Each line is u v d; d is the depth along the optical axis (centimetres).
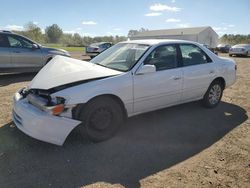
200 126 473
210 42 5828
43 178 302
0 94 661
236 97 693
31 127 345
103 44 2088
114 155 359
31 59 952
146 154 365
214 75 552
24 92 401
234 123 492
